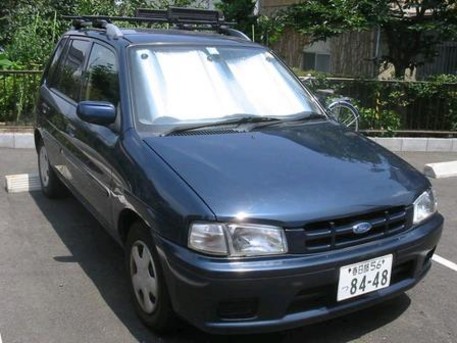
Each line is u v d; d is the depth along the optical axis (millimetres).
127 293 3984
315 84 8914
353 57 13273
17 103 8609
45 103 5570
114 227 3875
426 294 4055
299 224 2980
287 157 3484
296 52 14867
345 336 3482
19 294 3938
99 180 4035
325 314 3084
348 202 3119
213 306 2934
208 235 2936
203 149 3516
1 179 6676
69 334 3463
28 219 5379
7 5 12023
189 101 4027
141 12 5633
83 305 3811
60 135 4965
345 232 3092
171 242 3059
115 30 4531
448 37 9570
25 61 9789
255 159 3416
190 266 2930
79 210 5637
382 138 9016
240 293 2902
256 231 2947
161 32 4699
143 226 3400
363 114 9047
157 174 3297
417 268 3457
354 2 9781
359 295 3178
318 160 3492
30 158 7703
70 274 4266
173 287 3068
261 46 4781
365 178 3359
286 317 3010
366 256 3119
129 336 3447
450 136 9305
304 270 2951
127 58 4129
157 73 4102
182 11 5438
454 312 3809
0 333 3459
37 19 10953
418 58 11539
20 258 4523
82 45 5098
